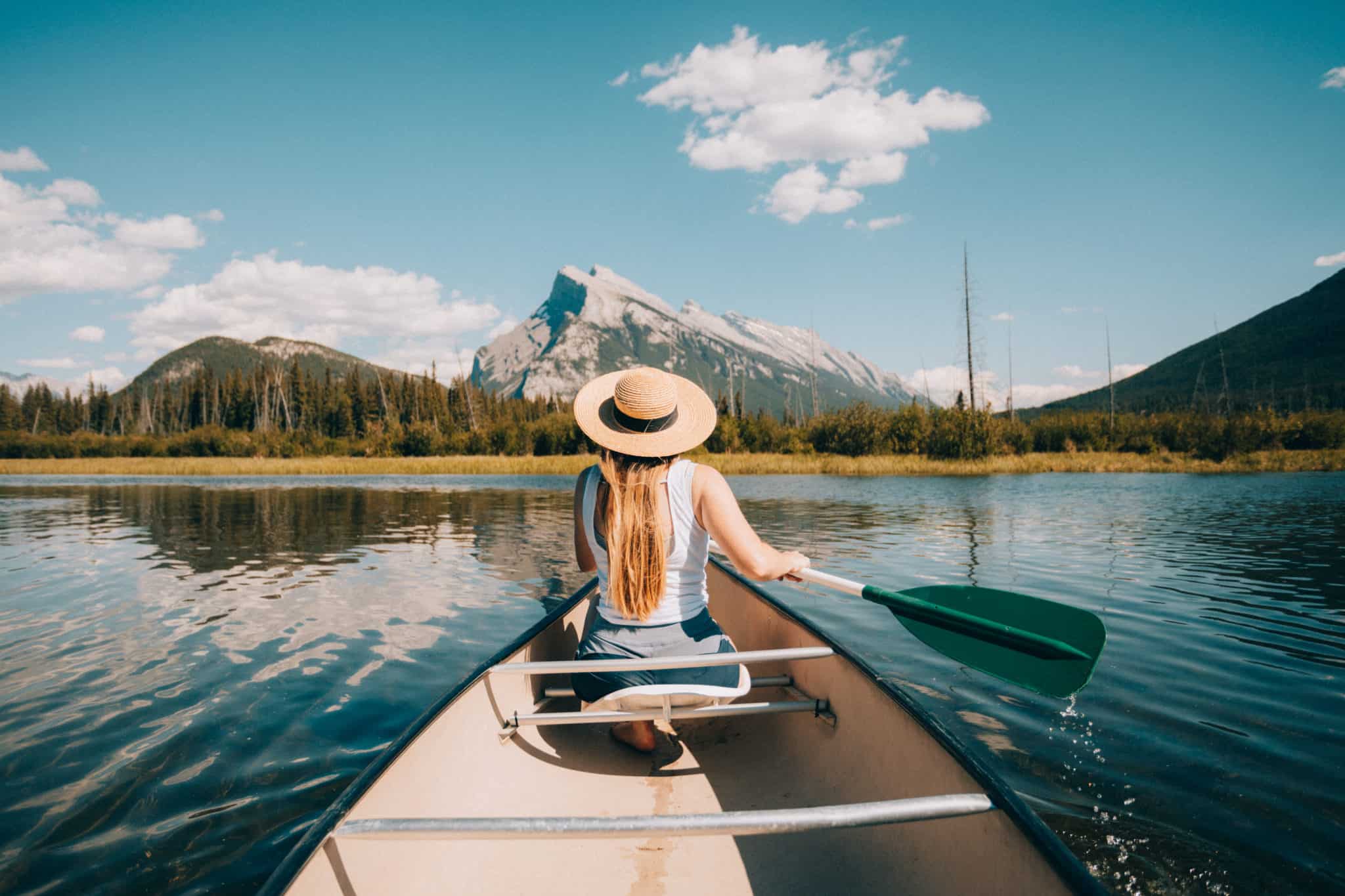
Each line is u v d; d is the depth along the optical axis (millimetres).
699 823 1497
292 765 3348
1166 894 2291
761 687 3180
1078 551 9344
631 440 2244
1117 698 4055
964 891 1673
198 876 2465
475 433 61438
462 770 2166
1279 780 3029
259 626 6004
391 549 10477
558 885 1960
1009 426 42500
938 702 3998
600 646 2408
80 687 4465
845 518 13680
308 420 112750
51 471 44719
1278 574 7801
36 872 2494
